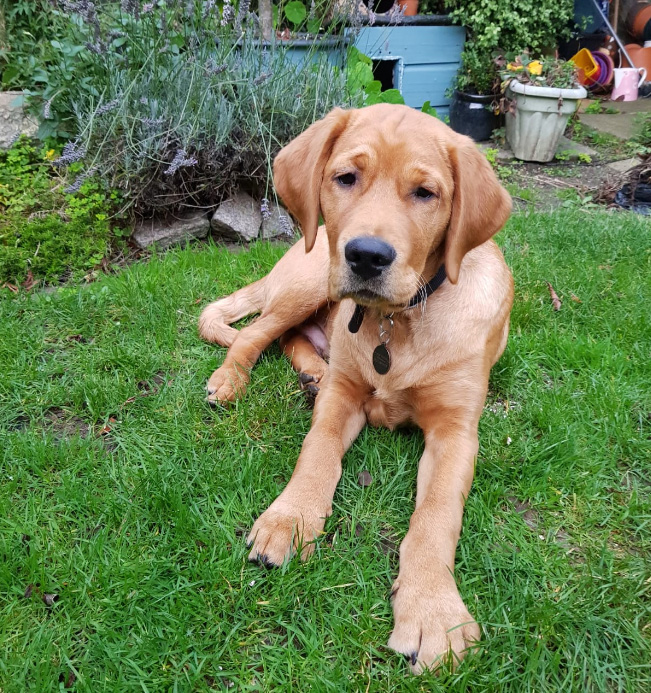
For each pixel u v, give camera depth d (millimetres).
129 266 1131
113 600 480
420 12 2150
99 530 557
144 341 868
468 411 632
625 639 469
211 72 1093
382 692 421
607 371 809
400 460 651
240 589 491
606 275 1082
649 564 532
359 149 574
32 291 1022
